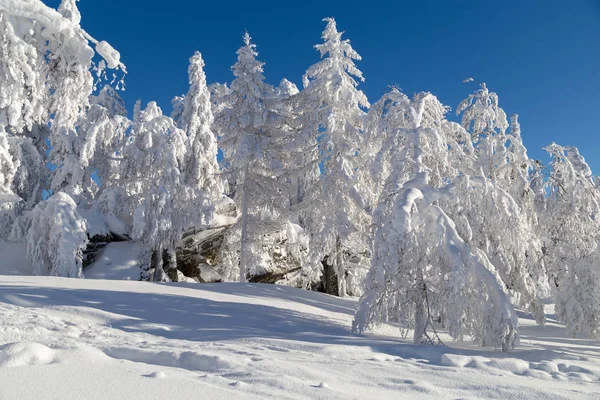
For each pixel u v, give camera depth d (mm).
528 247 12320
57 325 6895
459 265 7820
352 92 19188
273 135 20828
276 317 9672
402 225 8414
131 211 21094
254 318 9133
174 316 8656
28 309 8188
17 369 3377
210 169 23375
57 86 23156
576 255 12750
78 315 8062
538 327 14648
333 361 5078
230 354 5105
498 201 10266
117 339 6242
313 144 20688
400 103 11812
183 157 21656
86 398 2777
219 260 23516
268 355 5273
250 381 3627
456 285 7691
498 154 15344
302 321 9695
